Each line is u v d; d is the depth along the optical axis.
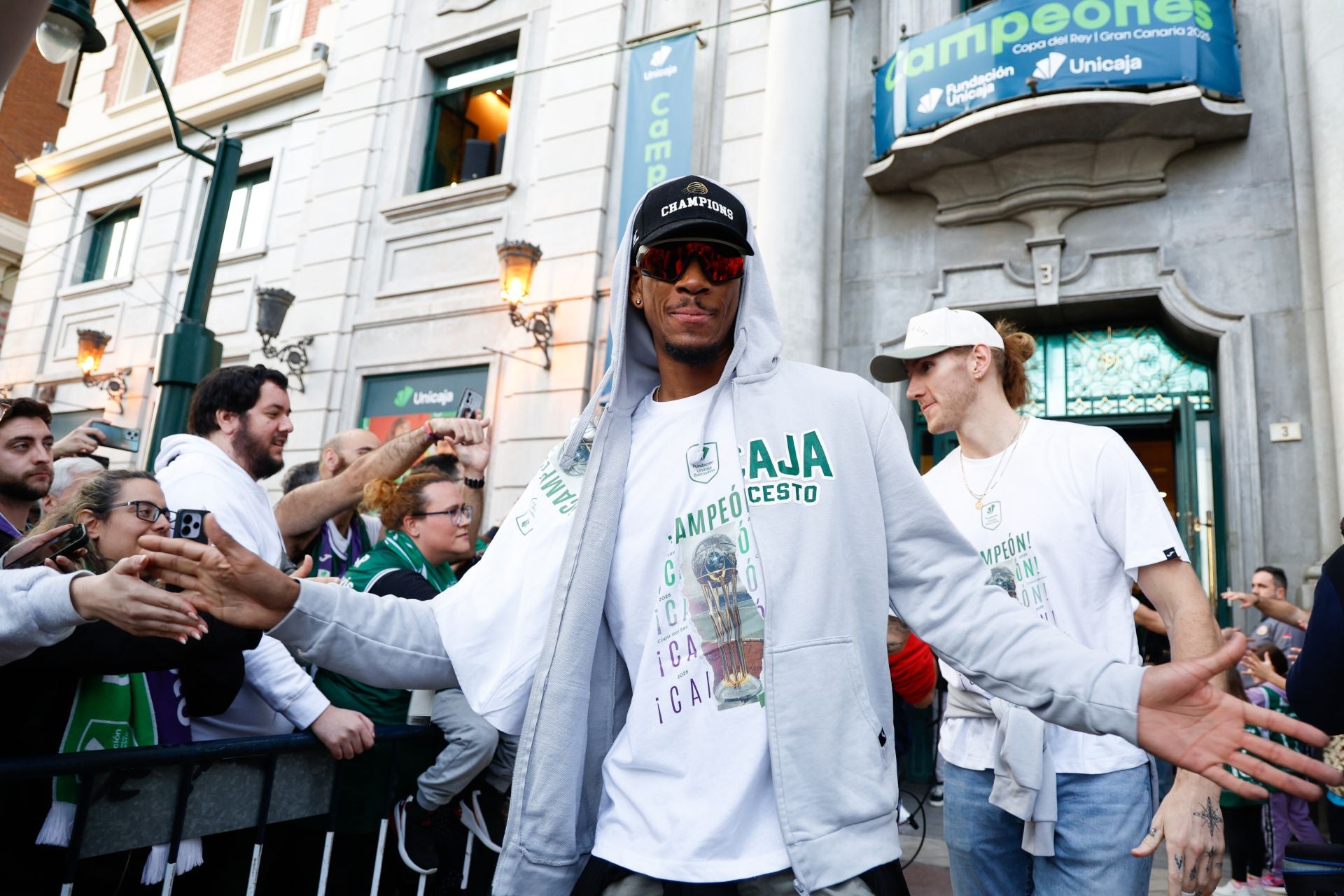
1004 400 2.04
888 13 6.65
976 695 1.84
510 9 8.62
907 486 1.23
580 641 1.23
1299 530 5.00
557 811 1.19
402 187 8.81
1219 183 5.55
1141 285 5.61
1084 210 5.88
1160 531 1.68
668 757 1.17
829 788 1.07
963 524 1.95
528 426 7.32
